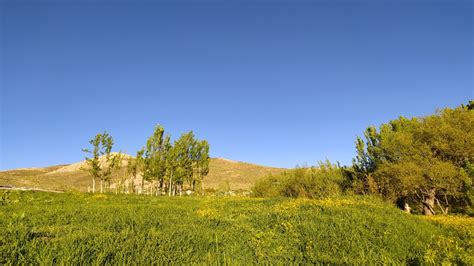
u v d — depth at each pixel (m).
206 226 12.82
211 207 22.64
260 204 24.12
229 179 102.69
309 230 11.47
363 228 11.95
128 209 18.53
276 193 39.59
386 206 19.66
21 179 73.69
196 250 9.05
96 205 21.78
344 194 31.30
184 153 52.44
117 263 7.28
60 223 12.44
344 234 11.09
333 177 33.62
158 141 51.00
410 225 13.50
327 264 8.70
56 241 8.57
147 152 50.62
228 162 140.12
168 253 8.20
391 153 28.66
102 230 10.71
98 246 8.05
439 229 14.65
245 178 105.94
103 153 45.91
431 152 26.44
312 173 35.78
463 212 28.19
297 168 37.09
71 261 7.04
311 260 9.05
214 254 8.91
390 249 10.03
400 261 9.23
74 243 8.14
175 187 54.09
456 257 8.92
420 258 9.19
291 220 12.97
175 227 11.83
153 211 18.16
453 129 26.05
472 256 8.81
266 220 13.54
